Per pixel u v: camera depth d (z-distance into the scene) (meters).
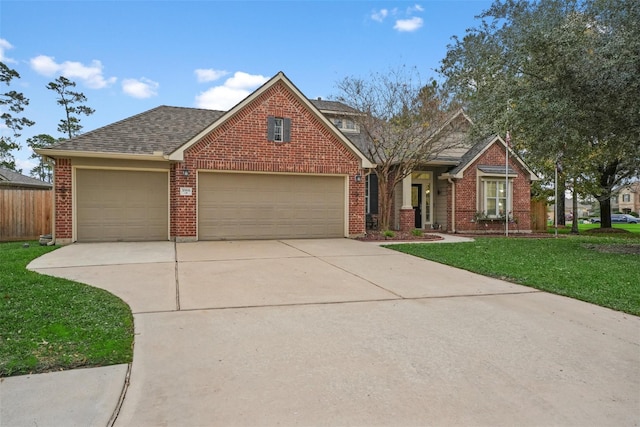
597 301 5.70
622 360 3.75
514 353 3.89
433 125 14.78
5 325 4.34
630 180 20.23
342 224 13.92
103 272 7.44
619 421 2.73
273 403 2.91
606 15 10.16
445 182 17.58
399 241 13.20
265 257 9.39
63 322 4.49
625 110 9.76
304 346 4.01
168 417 2.72
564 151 11.65
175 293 6.01
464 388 3.17
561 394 3.10
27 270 7.36
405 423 2.67
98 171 12.08
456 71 19.72
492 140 17.06
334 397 3.01
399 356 3.79
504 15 14.42
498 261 9.02
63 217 11.73
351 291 6.30
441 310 5.31
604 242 13.45
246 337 4.25
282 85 13.05
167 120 14.55
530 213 18.36
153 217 12.51
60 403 2.87
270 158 12.93
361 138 18.83
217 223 12.70
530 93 10.77
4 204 13.34
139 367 3.49
